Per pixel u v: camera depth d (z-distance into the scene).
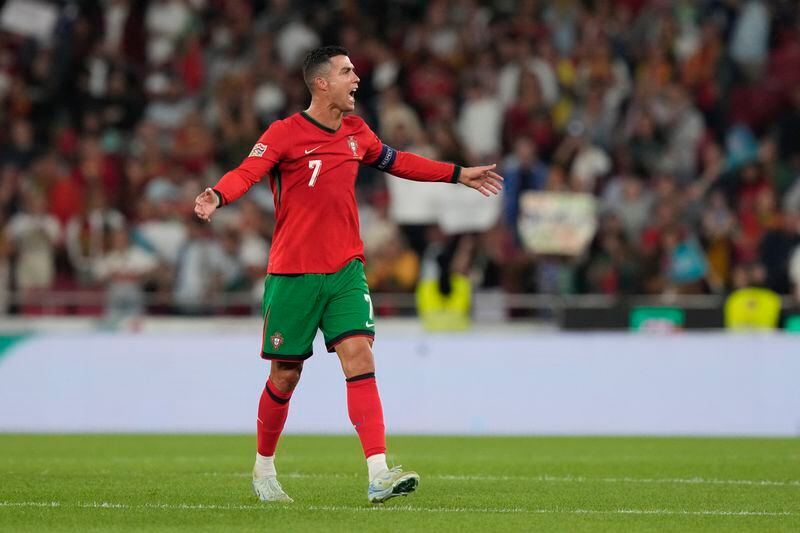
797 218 62.06
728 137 72.75
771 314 53.44
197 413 53.00
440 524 22.17
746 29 76.50
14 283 62.59
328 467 35.25
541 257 61.41
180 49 77.69
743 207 67.06
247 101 72.69
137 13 78.56
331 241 24.67
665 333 53.12
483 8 78.81
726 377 52.09
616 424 52.38
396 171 26.28
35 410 53.22
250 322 56.19
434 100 72.81
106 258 62.25
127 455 39.66
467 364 52.94
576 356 52.78
